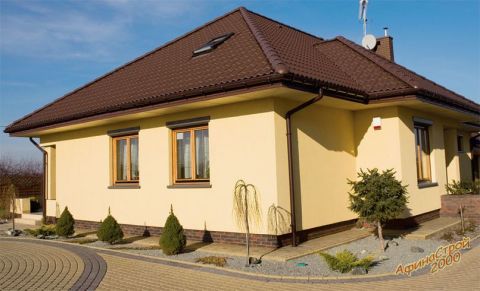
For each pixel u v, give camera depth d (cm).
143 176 1161
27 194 1761
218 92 894
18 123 1529
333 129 1089
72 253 927
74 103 1427
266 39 1100
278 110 916
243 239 943
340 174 1097
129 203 1199
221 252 877
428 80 1459
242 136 949
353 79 1141
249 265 764
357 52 1287
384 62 1255
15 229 1352
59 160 1454
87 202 1337
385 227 1109
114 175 1270
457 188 1319
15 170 2406
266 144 910
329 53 1347
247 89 851
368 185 877
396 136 1098
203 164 1042
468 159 1741
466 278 668
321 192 1026
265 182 909
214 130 1000
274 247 893
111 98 1240
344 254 732
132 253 909
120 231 1045
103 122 1225
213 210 999
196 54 1218
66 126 1301
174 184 1093
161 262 815
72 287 661
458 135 1628
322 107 1058
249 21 1246
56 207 1456
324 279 676
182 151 1091
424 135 1292
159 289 644
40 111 1579
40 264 825
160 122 1122
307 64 1052
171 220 888
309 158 999
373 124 1133
